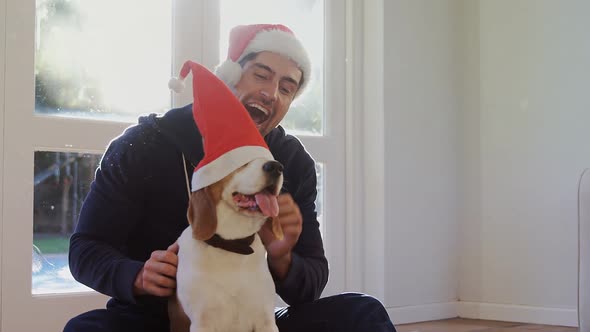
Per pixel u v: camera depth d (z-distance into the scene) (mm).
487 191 2525
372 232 2348
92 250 1117
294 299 1224
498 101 2518
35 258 1748
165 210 1195
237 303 956
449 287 2520
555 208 2418
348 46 2357
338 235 2312
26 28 1725
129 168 1166
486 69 2543
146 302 1101
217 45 2012
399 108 2373
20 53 1717
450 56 2539
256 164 924
